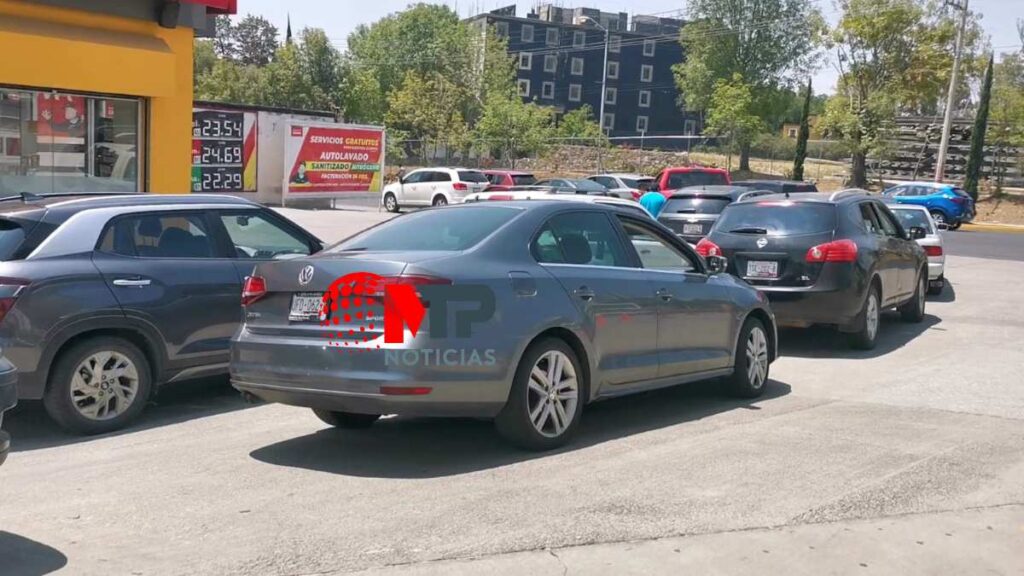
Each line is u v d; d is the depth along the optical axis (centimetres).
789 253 996
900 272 1140
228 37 8775
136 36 1470
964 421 709
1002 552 447
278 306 595
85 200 738
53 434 695
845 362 976
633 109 9388
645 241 719
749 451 617
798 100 8819
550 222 644
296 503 514
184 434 686
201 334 752
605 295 645
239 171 3400
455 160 5734
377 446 639
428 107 5725
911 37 4694
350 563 427
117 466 598
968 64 4672
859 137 4816
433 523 479
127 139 1512
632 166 5675
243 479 562
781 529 471
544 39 9062
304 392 569
